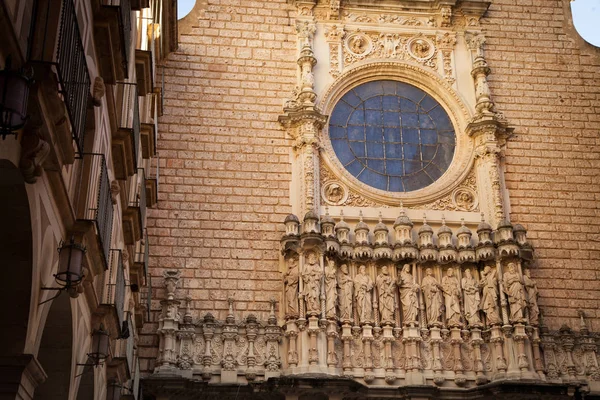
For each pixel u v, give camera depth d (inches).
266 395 1101.7
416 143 1344.7
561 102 1389.0
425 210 1279.5
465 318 1191.6
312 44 1368.1
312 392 1087.6
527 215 1299.2
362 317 1168.2
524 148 1346.0
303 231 1191.6
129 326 933.8
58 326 609.3
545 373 1169.4
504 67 1405.0
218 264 1205.7
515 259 1204.5
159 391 1082.7
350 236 1241.4
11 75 350.9
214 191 1252.5
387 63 1369.3
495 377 1144.8
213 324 1149.7
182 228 1222.9
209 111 1302.9
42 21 443.5
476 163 1318.9
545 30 1441.9
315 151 1277.1
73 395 647.1
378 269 1209.4
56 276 504.4
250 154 1282.0
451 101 1364.4
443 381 1144.2
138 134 895.1
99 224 618.5
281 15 1385.3
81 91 494.9
